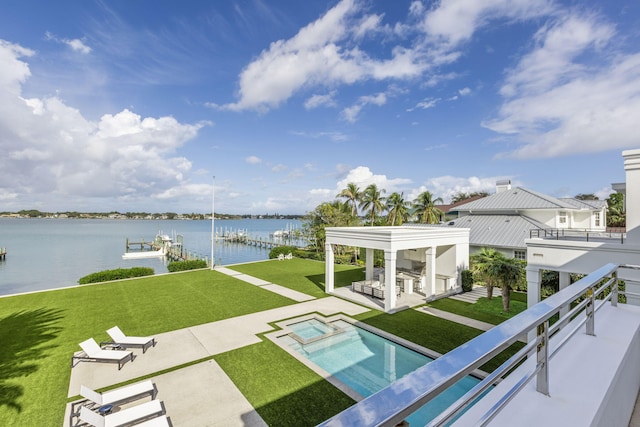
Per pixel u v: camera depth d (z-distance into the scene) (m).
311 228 43.88
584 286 3.14
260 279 23.89
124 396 7.98
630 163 9.59
